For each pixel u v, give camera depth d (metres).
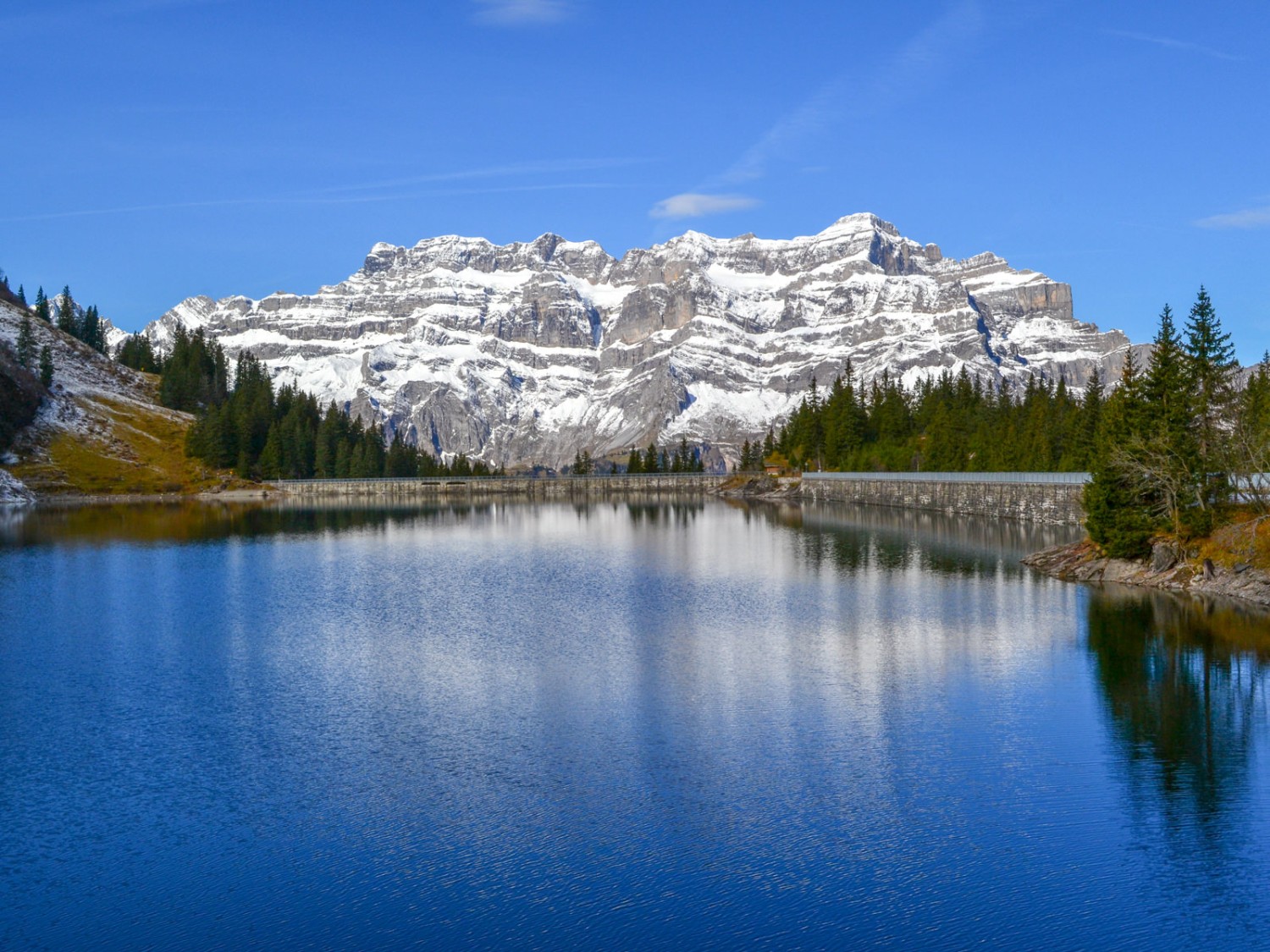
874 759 54.31
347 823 47.34
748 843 45.19
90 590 110.19
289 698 65.88
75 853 45.00
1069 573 110.62
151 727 60.38
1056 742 56.62
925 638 80.94
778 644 79.69
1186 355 106.88
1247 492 103.69
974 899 40.78
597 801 49.34
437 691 67.38
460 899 41.03
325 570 128.75
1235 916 39.66
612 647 79.62
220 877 42.94
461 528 198.00
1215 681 67.31
